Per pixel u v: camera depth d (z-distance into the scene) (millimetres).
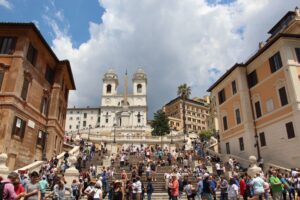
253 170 18031
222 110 37531
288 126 25328
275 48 27672
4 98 22094
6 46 24094
